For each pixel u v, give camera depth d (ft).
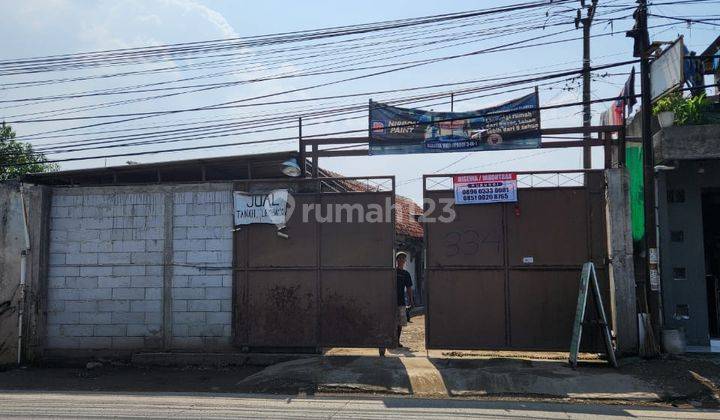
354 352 38.32
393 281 36.32
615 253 34.63
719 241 44.60
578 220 35.47
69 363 37.93
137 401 27.37
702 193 40.04
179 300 37.73
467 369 31.96
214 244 37.78
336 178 37.06
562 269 35.32
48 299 38.68
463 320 35.68
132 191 38.65
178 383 32.09
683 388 28.63
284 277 37.09
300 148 38.04
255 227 37.63
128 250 38.37
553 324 35.09
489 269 35.76
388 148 37.58
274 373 32.30
